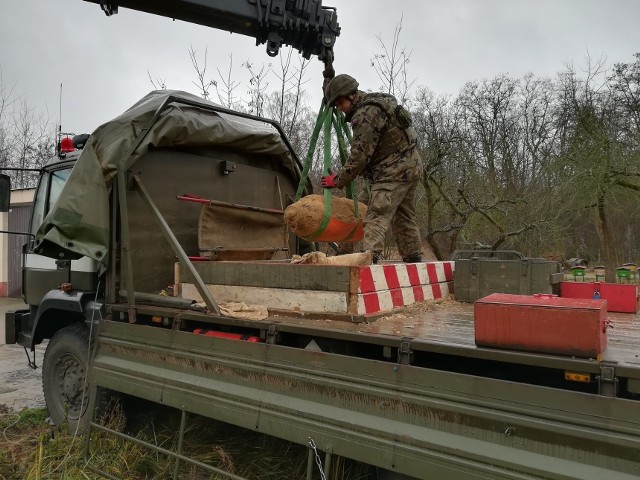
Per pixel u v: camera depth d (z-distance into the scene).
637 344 2.35
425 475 2.25
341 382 2.56
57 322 4.66
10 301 13.38
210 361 3.09
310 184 5.47
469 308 3.47
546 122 22.11
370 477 2.97
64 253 3.98
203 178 4.52
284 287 3.16
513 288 3.50
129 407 4.00
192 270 3.39
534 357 2.06
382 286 3.09
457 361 2.54
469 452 2.14
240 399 2.91
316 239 3.83
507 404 2.09
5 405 5.29
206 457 3.54
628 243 21.05
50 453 3.78
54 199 4.77
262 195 5.06
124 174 3.81
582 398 1.92
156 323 3.70
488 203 11.45
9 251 14.39
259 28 4.26
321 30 4.32
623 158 13.10
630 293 3.40
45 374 4.39
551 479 1.95
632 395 2.00
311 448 2.61
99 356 3.80
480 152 17.81
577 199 13.04
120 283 3.91
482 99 22.88
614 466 1.86
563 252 13.88
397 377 2.38
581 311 2.02
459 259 3.72
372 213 3.76
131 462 3.62
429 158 9.80
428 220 9.89
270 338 2.87
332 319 2.94
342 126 4.14
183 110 4.32
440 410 2.25
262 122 5.12
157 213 3.72
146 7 4.07
